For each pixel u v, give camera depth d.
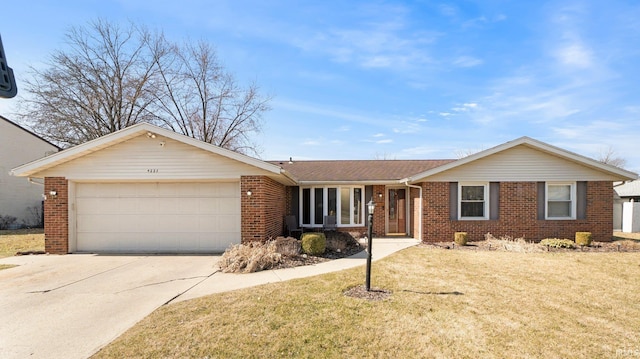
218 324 4.75
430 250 11.22
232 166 10.69
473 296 6.17
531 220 12.83
